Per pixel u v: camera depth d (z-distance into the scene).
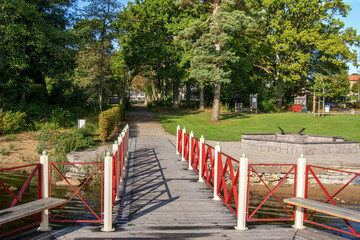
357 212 4.59
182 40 27.50
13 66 26.00
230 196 6.21
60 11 29.66
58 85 31.86
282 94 47.06
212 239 4.89
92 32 26.70
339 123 26.45
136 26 39.16
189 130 23.98
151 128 25.45
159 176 9.64
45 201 5.02
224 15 24.50
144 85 71.38
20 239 4.81
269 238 4.99
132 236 4.97
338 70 43.34
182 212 6.30
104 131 16.36
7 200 7.69
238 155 13.42
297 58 42.03
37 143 15.75
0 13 21.75
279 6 42.44
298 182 5.70
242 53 36.75
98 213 6.90
